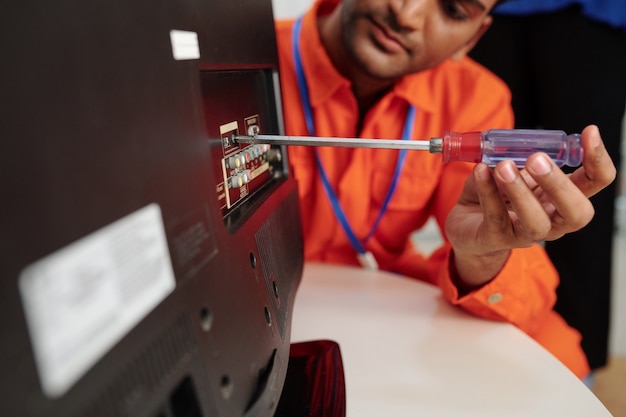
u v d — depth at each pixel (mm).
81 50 209
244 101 434
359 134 806
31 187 185
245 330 340
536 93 1046
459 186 798
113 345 220
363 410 428
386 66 689
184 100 285
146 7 252
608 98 974
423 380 467
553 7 944
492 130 405
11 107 179
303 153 794
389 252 895
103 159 219
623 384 1144
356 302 617
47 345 188
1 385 176
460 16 661
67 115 201
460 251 537
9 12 180
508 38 1021
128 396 229
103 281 216
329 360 479
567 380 467
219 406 297
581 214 383
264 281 393
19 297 179
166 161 264
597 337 1094
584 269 1050
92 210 211
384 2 648
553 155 390
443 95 837
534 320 659
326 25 787
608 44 949
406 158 801
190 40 295
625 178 1831
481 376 472
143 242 242
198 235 292
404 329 555
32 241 184
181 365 267
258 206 417
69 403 197
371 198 835
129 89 237
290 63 793
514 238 441
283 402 426
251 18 421
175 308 265
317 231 827
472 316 582
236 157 401
